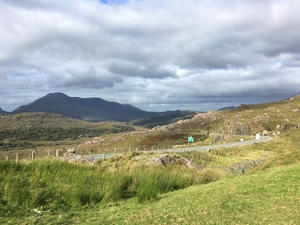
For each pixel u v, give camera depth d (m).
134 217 7.30
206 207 7.48
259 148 47.81
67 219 7.48
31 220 7.27
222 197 8.29
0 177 10.23
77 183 10.96
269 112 125.69
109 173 13.44
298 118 110.06
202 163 33.59
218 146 51.59
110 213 8.02
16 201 8.68
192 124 147.50
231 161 36.50
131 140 110.06
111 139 118.44
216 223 6.22
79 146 119.62
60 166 13.67
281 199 7.41
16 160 13.82
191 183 13.92
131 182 12.66
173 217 6.96
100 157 32.88
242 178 11.07
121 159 25.70
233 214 6.75
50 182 10.95
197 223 6.34
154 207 8.25
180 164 20.23
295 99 176.88
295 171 10.38
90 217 7.65
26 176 11.37
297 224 5.75
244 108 171.62
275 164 22.70
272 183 9.10
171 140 98.00
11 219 7.30
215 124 137.38
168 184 12.23
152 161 19.73
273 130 100.00
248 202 7.51
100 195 10.12
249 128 103.12
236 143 58.16
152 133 121.19
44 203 8.98
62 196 9.58
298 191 7.86
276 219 6.14
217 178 15.79
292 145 44.47
